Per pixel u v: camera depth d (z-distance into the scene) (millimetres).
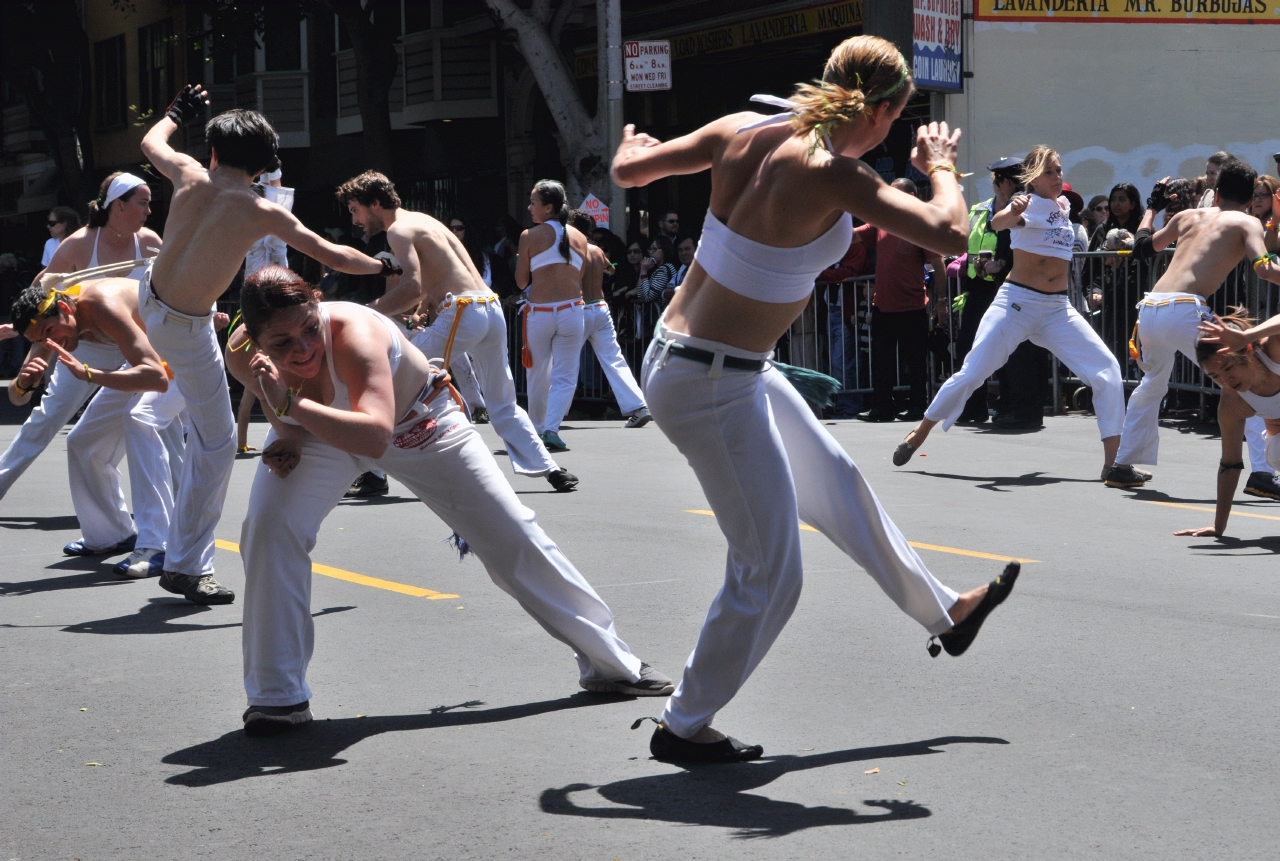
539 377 11141
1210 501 8406
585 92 23469
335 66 29844
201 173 6020
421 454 4398
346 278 9016
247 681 4352
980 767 3896
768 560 3883
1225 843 3346
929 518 7883
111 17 36375
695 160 3854
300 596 4355
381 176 8602
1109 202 13352
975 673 4809
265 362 4094
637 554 6902
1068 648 5102
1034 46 15156
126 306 6336
